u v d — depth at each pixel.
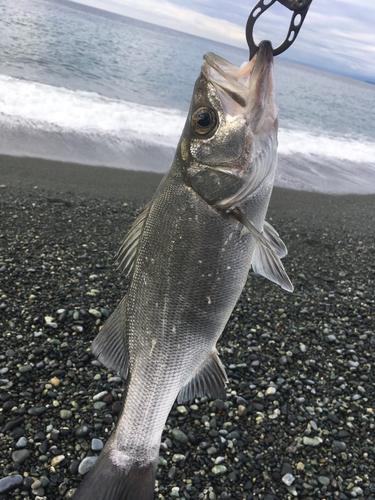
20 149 1.51
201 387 0.38
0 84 1.98
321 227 1.40
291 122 3.33
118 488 0.34
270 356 0.71
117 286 0.82
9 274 0.79
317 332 0.78
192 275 0.33
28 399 0.55
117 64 3.36
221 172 0.31
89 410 0.55
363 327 0.82
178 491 0.47
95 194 1.30
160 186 0.35
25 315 0.69
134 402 0.35
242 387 0.63
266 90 0.30
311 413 0.60
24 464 0.47
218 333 0.35
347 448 0.55
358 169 2.36
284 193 1.73
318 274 1.04
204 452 0.52
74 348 0.65
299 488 0.49
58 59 2.93
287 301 0.88
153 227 0.34
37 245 0.92
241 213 0.32
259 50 0.29
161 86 3.08
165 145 1.89
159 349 0.34
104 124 1.93
